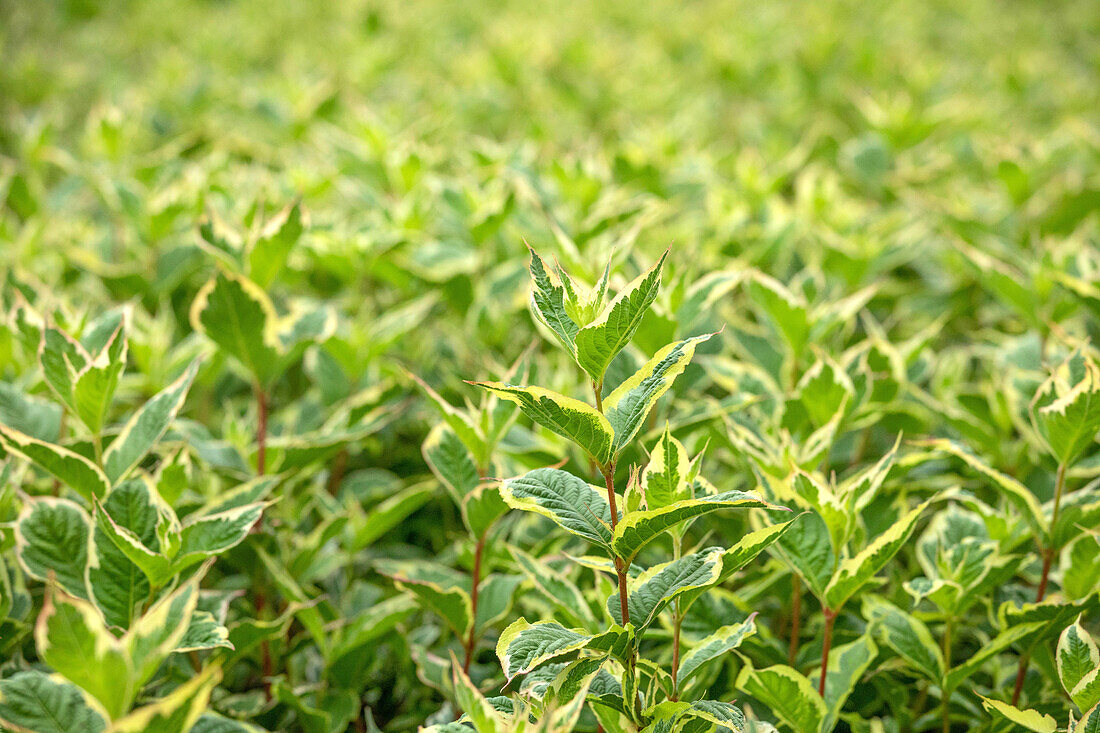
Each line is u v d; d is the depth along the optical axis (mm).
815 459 1403
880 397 1592
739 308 2098
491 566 1502
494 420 1419
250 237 1520
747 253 1979
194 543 1306
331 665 1452
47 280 2012
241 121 3092
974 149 2723
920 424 1609
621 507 1233
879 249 2004
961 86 3441
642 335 1503
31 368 1592
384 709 1537
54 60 3875
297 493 1636
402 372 1625
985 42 3969
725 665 1444
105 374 1341
